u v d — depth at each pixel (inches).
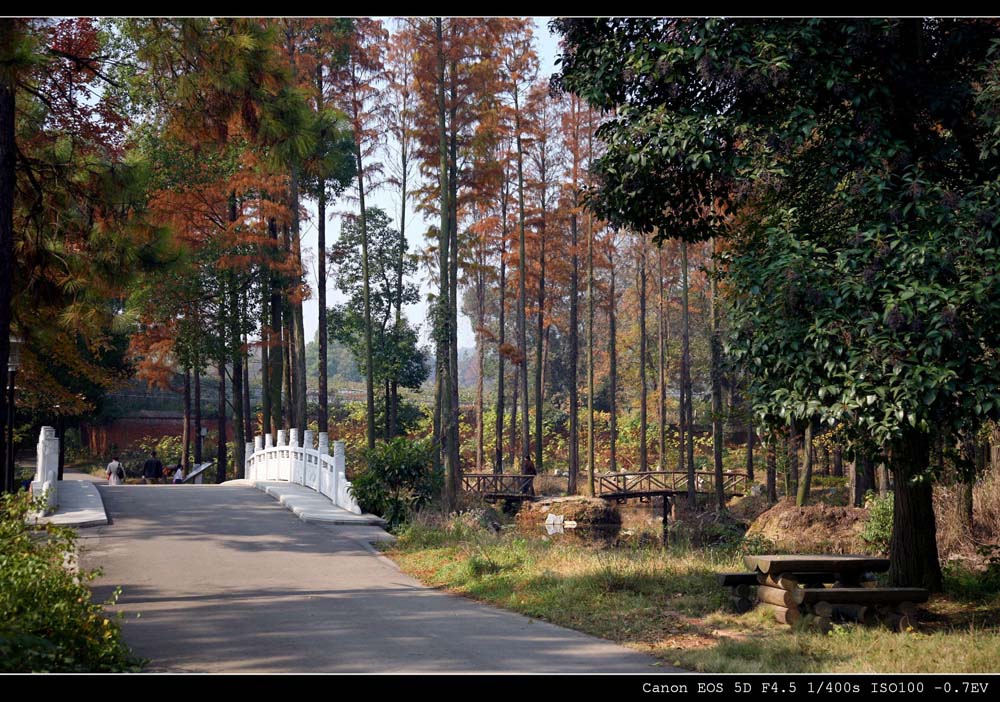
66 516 652.7
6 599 260.4
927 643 318.0
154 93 527.2
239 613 386.9
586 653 318.0
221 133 544.4
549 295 1916.8
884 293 351.9
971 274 341.1
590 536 880.3
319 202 1413.6
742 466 1931.6
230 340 1305.4
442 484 788.0
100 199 526.9
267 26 517.0
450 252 1330.0
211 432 2330.2
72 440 2108.8
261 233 1264.8
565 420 2573.8
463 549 597.9
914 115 417.1
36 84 499.8
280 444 1105.4
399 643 330.6
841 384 353.7
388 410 1830.7
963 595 426.3
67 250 537.0
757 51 392.2
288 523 698.8
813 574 377.4
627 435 2246.6
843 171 401.4
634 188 450.3
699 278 1628.9
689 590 430.0
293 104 538.0
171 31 486.6
